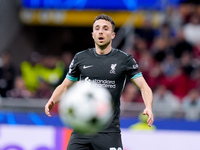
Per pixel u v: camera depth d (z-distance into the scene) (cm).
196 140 2533
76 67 1623
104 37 1577
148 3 4056
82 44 4556
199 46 3709
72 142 1595
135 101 2962
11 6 4281
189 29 3819
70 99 1423
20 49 4359
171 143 2536
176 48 3600
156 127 2556
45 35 4547
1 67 3359
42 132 2598
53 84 3312
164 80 3362
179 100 3225
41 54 4472
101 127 1442
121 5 4100
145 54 3531
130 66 1585
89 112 1405
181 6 3981
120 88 1590
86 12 4159
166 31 3734
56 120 2627
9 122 2670
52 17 4212
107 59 1590
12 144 2614
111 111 1516
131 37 3984
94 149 1570
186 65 3428
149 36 3844
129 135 2544
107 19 1598
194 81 3378
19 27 4322
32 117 2655
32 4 4259
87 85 1580
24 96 3114
